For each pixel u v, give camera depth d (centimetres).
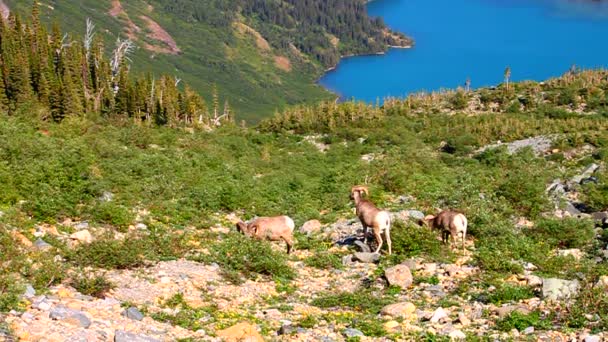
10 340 834
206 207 2261
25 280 1143
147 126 5650
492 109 8850
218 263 1520
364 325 1104
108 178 2338
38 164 2130
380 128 7381
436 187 2889
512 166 4128
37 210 1678
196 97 8100
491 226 1844
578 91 8869
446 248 1678
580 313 1085
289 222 1695
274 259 1499
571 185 2767
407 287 1405
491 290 1330
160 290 1270
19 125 3419
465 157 5009
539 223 1916
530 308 1178
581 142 5159
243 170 3334
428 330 1077
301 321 1127
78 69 7425
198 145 4462
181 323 1074
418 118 8362
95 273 1286
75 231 1641
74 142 2944
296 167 4141
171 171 2753
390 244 1666
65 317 952
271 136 6844
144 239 1553
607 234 1844
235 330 1025
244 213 2327
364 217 1681
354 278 1516
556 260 1559
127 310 1064
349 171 3400
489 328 1095
